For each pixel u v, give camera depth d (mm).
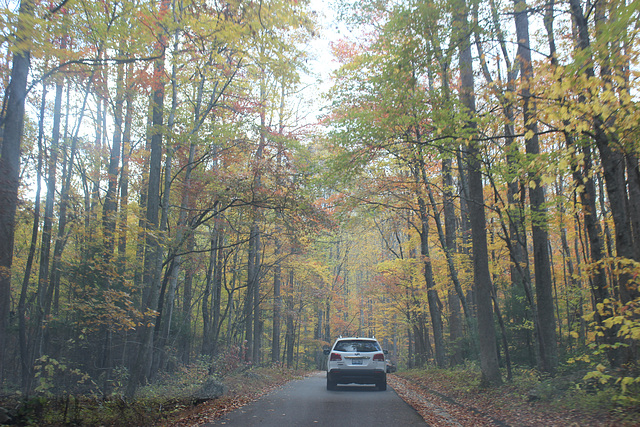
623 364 7609
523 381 10898
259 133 13977
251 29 8516
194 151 14289
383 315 35562
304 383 17562
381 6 11461
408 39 9633
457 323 20203
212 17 8922
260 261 23156
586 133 8016
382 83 10992
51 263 12828
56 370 12023
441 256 20609
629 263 6770
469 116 10109
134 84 12469
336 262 32062
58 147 11859
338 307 41719
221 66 11977
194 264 18203
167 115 12938
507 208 11055
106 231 10672
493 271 17375
